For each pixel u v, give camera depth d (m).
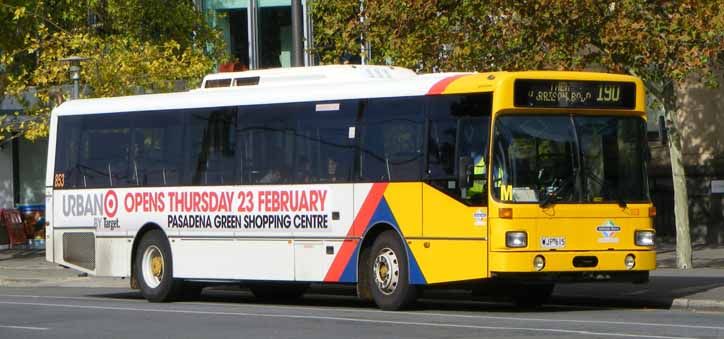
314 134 31.55
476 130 28.17
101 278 46.50
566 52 36.44
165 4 55.19
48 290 42.75
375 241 30.12
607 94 28.70
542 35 36.06
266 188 32.53
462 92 28.55
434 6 36.84
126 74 49.44
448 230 28.42
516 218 27.41
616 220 28.34
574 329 23.64
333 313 29.23
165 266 34.94
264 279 32.56
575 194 28.05
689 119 54.31
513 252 27.31
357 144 30.56
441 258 28.55
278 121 32.47
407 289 29.31
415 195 29.16
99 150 37.00
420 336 23.00
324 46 48.03
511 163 27.69
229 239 33.41
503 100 27.81
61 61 48.41
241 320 27.61
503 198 27.52
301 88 32.19
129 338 24.44
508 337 22.31
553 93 28.20
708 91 53.84
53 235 38.12
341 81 32.25
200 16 56.28
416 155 29.23
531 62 36.56
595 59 36.94
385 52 39.91
